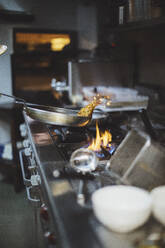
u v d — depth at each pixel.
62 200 1.18
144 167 1.21
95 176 1.45
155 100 3.58
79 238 0.95
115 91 3.64
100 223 1.03
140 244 0.93
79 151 1.36
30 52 4.07
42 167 1.53
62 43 4.29
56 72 4.29
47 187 1.29
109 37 4.43
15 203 3.35
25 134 3.03
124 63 4.27
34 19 4.09
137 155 1.23
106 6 4.16
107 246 0.92
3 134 4.09
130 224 0.96
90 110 1.88
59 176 1.41
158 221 1.05
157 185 1.24
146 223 1.07
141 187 1.23
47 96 4.20
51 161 1.62
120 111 2.86
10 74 3.86
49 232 1.33
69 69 3.95
